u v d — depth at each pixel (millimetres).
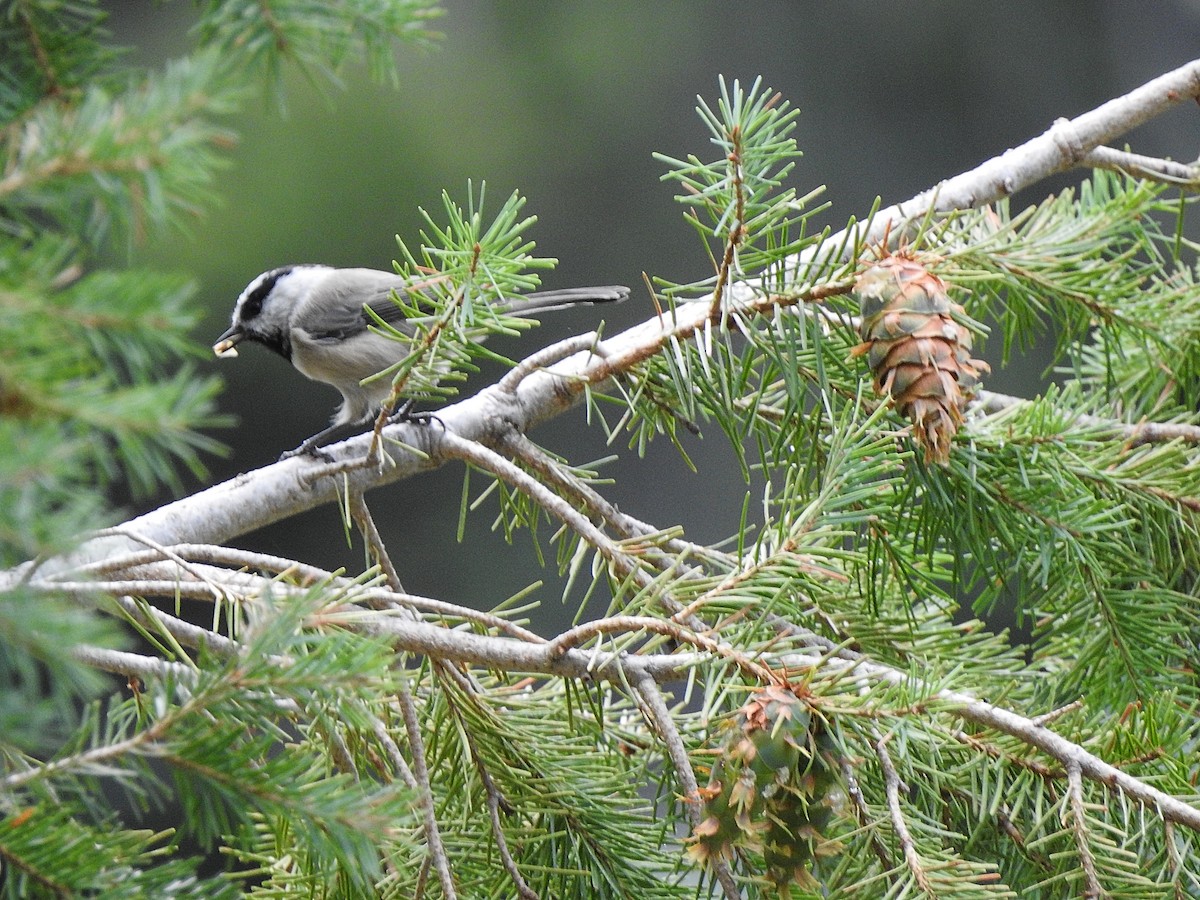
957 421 4527
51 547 2193
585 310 22438
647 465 21203
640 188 23266
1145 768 4441
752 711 3717
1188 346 6375
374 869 2947
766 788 3652
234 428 20844
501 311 4668
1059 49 24250
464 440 5242
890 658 5418
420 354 4492
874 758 4336
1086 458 5668
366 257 21453
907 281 4559
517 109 22891
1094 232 5488
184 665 3951
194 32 3006
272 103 3029
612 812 4645
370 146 21641
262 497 5621
